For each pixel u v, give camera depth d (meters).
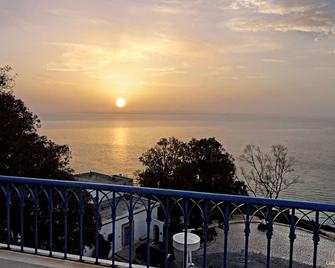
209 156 24.94
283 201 2.46
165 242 3.02
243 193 24.19
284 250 10.80
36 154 13.31
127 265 3.12
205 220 2.78
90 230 9.72
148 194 2.87
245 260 2.69
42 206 8.34
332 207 2.34
